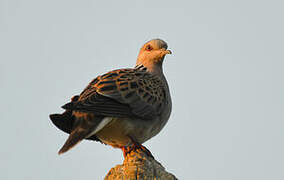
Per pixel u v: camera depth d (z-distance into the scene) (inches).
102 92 439.2
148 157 400.8
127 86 458.6
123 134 456.4
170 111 514.0
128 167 382.3
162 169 398.6
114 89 448.1
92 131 416.8
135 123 454.0
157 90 491.2
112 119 440.1
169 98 514.6
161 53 532.7
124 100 446.0
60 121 449.4
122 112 438.3
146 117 460.4
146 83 482.6
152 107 469.7
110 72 484.4
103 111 424.2
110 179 387.5
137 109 453.4
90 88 453.7
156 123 481.4
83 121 422.0
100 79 466.0
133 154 391.9
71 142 408.5
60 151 402.3
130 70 502.0
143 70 529.0
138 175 379.9
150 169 386.0
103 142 512.7
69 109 404.2
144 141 484.7
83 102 418.9
